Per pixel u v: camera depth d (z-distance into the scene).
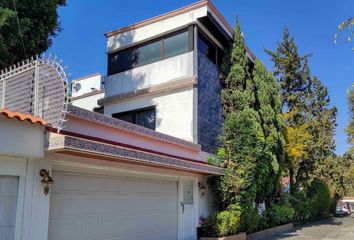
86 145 7.07
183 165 10.79
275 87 19.41
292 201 23.59
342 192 35.38
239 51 16.30
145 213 10.47
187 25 15.05
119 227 9.36
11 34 12.35
